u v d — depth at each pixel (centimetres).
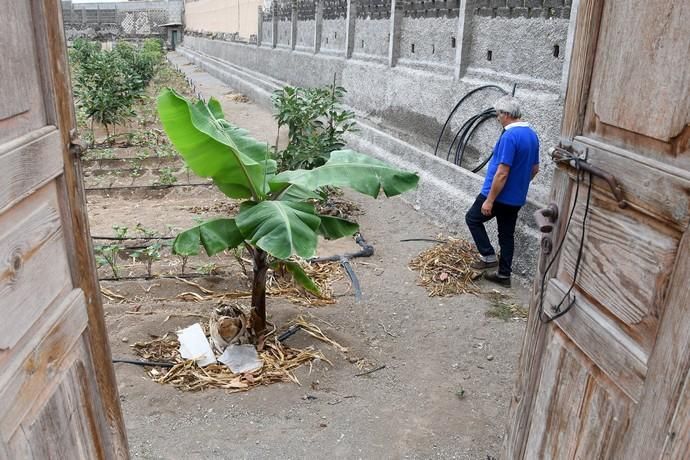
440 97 825
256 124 1415
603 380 187
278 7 1709
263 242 344
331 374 411
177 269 575
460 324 491
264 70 1889
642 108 168
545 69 611
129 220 719
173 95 344
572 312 204
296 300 514
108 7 4347
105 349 206
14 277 145
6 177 139
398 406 380
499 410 379
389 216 763
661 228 160
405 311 512
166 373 398
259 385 392
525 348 243
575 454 202
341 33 1254
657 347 159
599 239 189
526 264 570
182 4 4400
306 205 387
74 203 183
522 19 646
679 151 154
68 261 180
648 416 162
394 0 957
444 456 336
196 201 809
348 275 575
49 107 167
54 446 164
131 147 1094
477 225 567
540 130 604
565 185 211
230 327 419
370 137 986
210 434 345
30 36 158
